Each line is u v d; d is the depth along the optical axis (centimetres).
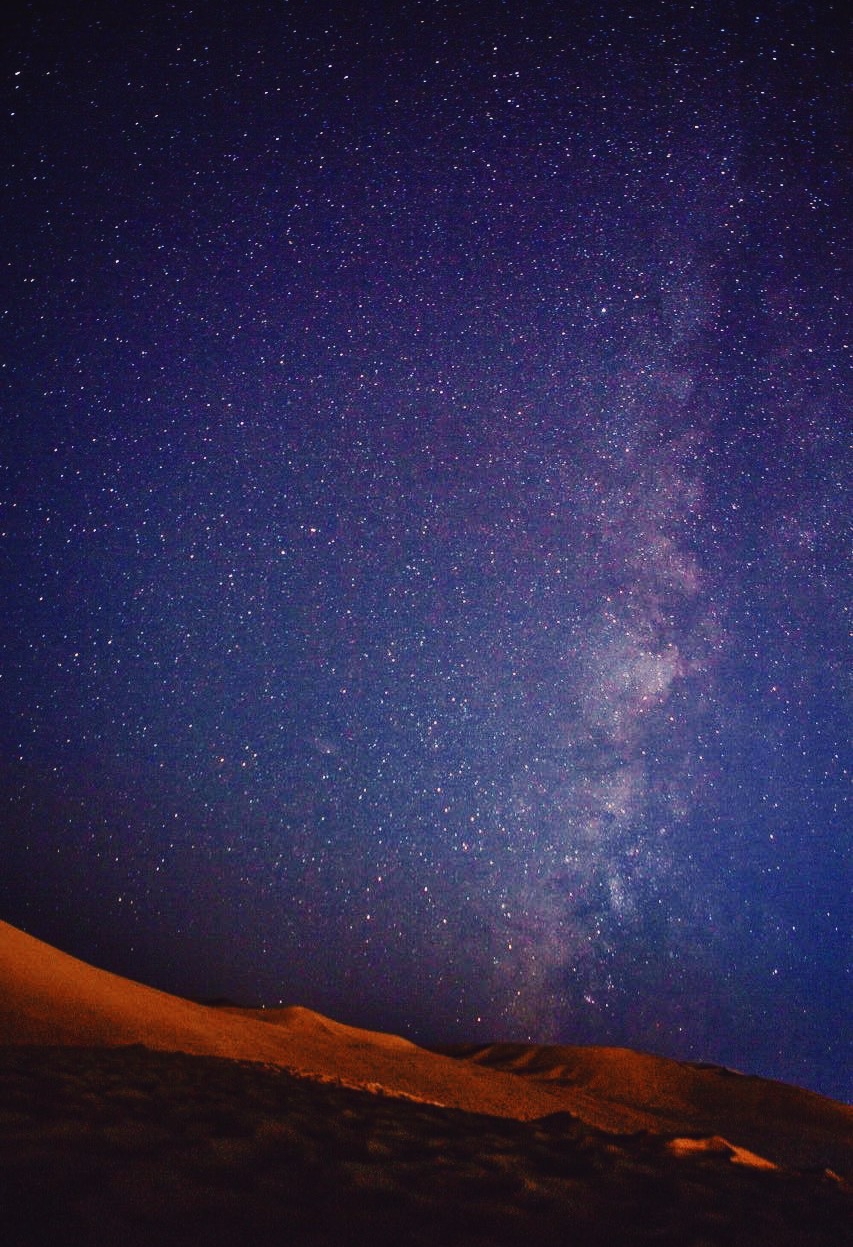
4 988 1019
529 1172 295
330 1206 228
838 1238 282
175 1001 1315
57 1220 184
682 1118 1592
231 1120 309
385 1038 1625
